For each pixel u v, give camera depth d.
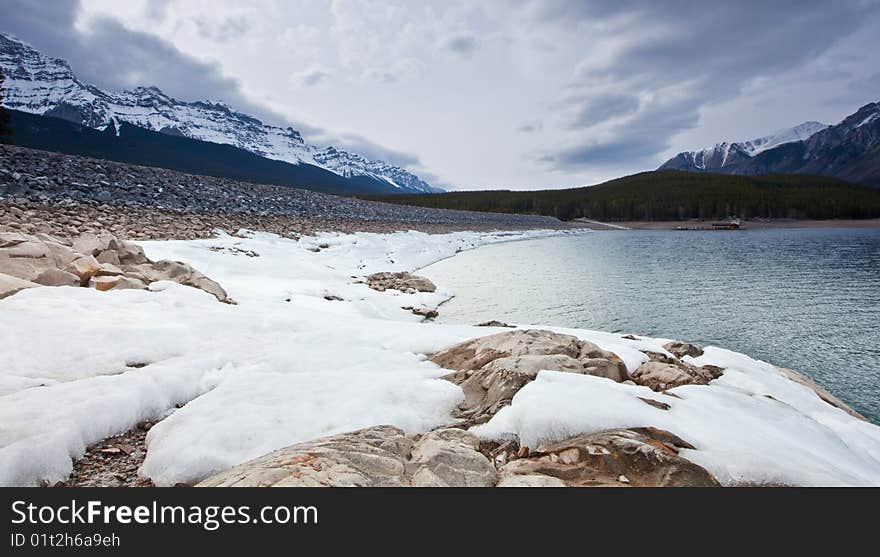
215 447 4.89
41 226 15.36
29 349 6.63
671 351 10.51
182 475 4.54
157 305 9.96
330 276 20.16
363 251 28.97
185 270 12.67
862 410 10.69
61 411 5.11
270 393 6.23
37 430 4.73
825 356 14.11
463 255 39.09
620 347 9.29
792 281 26.67
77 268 10.71
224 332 8.79
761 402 7.00
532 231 74.25
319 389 6.41
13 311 8.09
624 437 4.63
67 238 14.94
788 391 8.25
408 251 33.94
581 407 5.23
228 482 3.87
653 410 5.45
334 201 47.88
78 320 8.02
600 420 5.05
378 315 16.20
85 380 5.92
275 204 36.88
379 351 8.41
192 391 6.42
